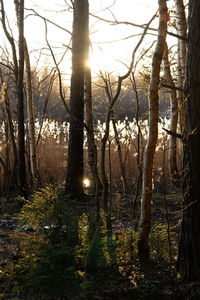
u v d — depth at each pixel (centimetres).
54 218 452
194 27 403
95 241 415
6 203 859
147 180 455
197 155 400
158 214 727
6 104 902
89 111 974
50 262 346
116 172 1079
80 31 666
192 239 400
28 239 446
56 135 1259
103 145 461
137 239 465
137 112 713
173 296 356
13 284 375
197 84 400
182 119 967
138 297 358
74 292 330
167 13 453
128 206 760
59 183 1097
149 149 450
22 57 804
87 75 962
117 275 407
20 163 822
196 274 391
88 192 904
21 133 819
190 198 405
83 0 817
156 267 432
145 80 665
